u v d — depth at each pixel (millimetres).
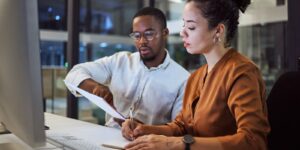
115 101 1911
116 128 1585
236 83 1071
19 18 760
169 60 1907
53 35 3256
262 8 2912
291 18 2318
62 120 1811
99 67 1943
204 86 1229
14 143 1134
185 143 971
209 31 1155
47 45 3225
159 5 3592
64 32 3230
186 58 3271
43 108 811
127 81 1914
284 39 2592
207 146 956
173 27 3471
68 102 3125
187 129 1314
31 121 800
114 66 1978
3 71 909
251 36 3004
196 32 1160
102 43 5008
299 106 1262
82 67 1894
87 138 1338
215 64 1211
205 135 1175
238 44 2992
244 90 1039
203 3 1136
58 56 3262
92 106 3084
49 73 3180
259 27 2975
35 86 782
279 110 1307
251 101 1013
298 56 2281
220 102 1127
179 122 1383
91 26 4887
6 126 1042
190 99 1326
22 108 828
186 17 1172
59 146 1164
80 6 3168
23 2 743
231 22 1177
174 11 3516
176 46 3447
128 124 1406
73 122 1746
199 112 1207
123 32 5332
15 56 807
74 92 1761
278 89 1342
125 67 1954
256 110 999
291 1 2312
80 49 3166
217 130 1135
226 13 1148
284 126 1279
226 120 1118
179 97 1837
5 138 1198
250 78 1059
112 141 1292
